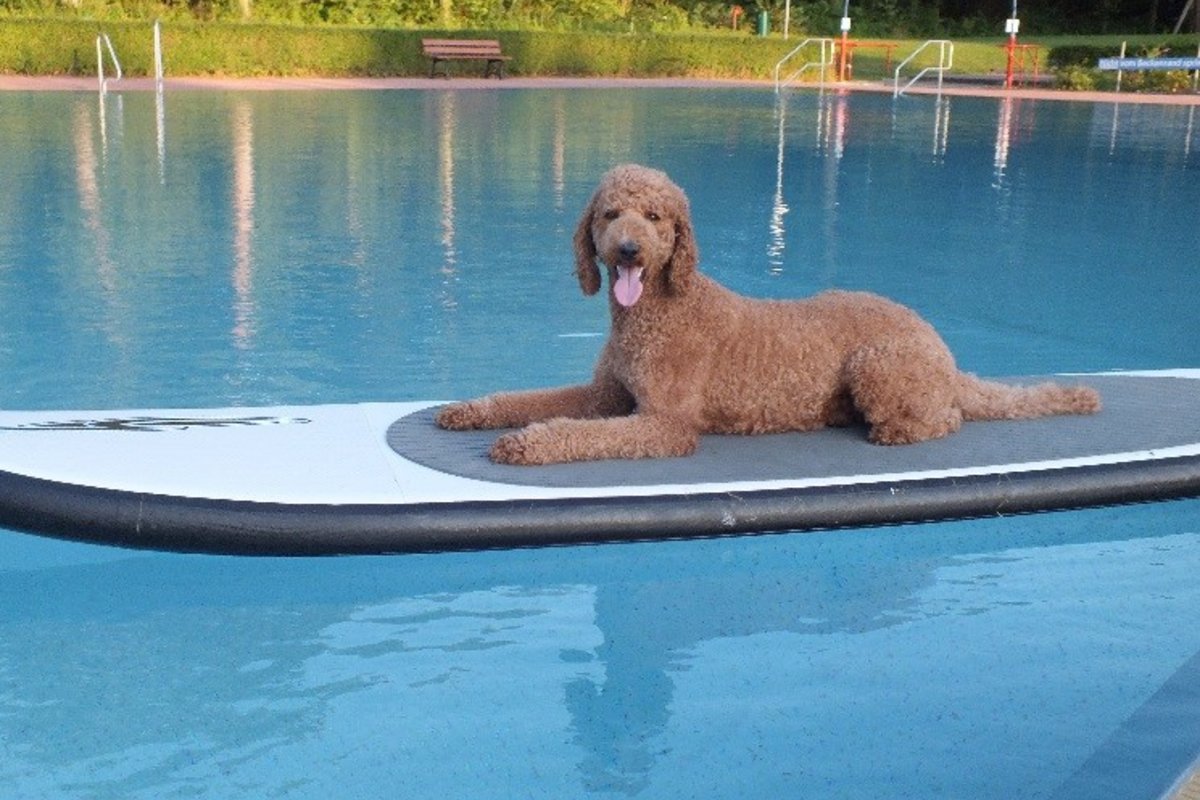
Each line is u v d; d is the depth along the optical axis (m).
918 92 27.55
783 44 31.91
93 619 4.07
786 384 5.09
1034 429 5.41
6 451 4.66
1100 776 3.24
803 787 3.18
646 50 30.78
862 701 3.62
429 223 10.91
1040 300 8.77
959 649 3.95
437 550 4.42
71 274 8.63
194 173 13.12
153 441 4.89
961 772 3.26
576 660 3.84
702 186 13.56
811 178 14.34
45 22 23.98
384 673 3.74
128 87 22.66
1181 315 8.41
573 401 5.27
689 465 4.84
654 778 3.21
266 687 3.65
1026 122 21.30
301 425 5.20
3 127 16.31
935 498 4.77
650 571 4.47
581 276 4.99
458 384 6.58
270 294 8.28
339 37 27.11
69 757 3.26
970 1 45.25
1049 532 4.87
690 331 4.95
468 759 3.29
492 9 33.75
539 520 4.45
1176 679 3.76
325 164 14.20
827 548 4.68
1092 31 44.88
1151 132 19.84
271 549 4.34
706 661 3.85
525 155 15.55
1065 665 3.85
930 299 8.74
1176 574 4.54
